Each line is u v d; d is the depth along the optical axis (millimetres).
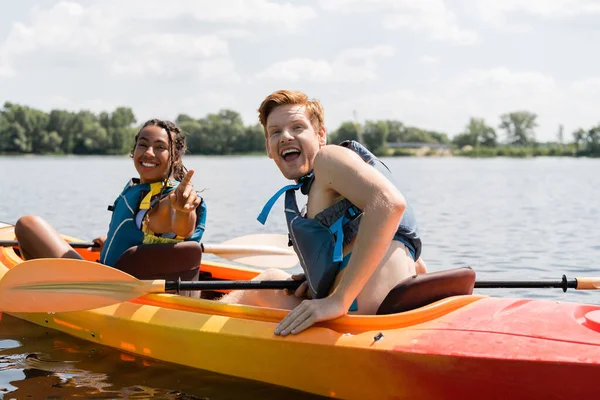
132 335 3924
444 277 3184
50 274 3994
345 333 3168
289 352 3254
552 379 2699
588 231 10125
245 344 3402
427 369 2912
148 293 3924
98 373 3693
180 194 3768
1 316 4973
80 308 3938
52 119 91938
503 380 2777
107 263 4254
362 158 3236
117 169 39625
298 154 3387
